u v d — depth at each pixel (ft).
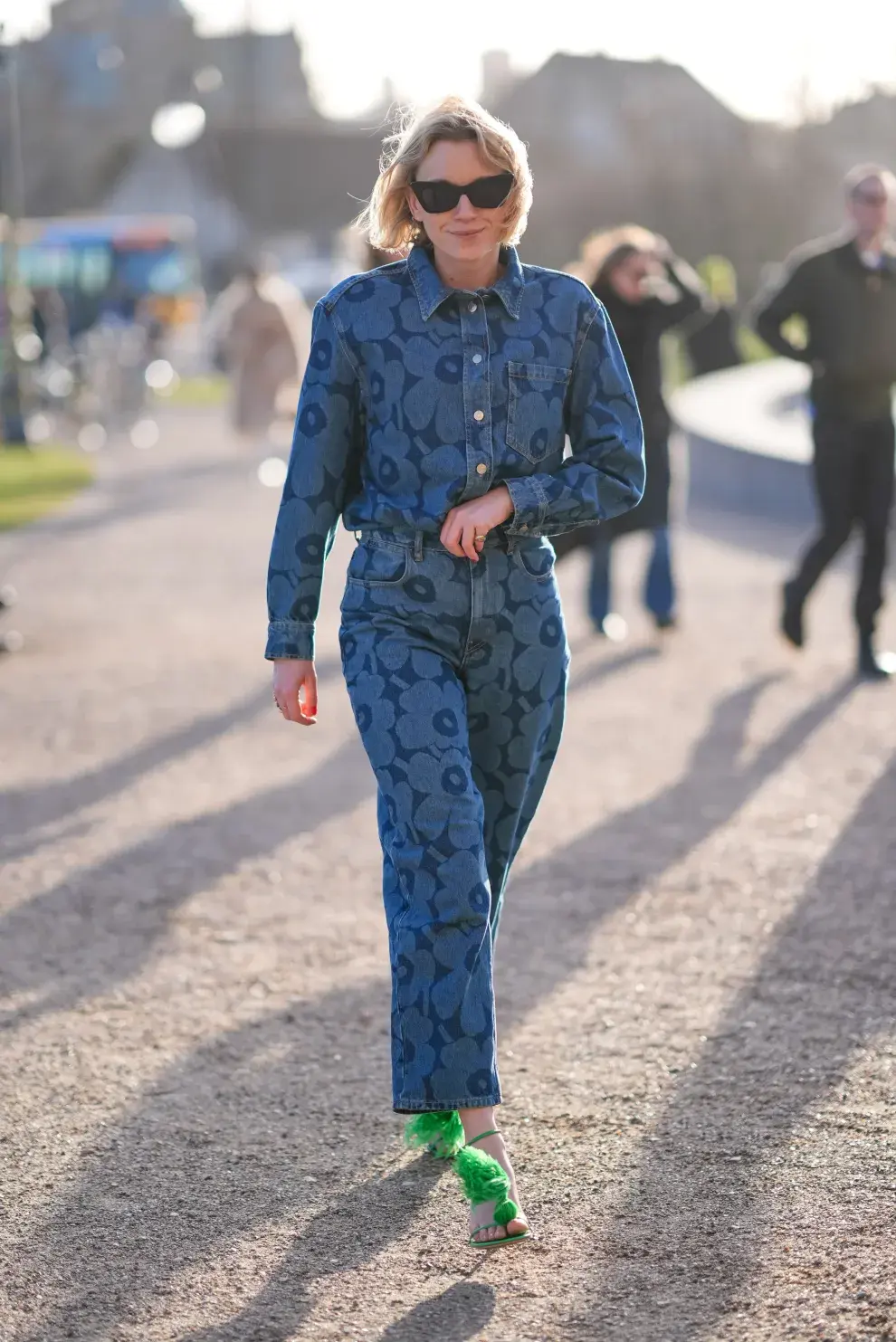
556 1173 16.02
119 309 193.06
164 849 27.58
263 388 92.53
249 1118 17.51
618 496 15.25
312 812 29.58
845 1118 16.93
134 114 397.80
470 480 14.80
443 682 14.99
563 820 28.73
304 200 375.86
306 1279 14.20
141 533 67.21
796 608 40.98
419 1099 14.56
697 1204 15.25
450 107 14.73
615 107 347.56
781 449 75.82
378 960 22.24
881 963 21.44
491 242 14.87
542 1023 19.81
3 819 29.60
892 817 28.12
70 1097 18.12
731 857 26.32
